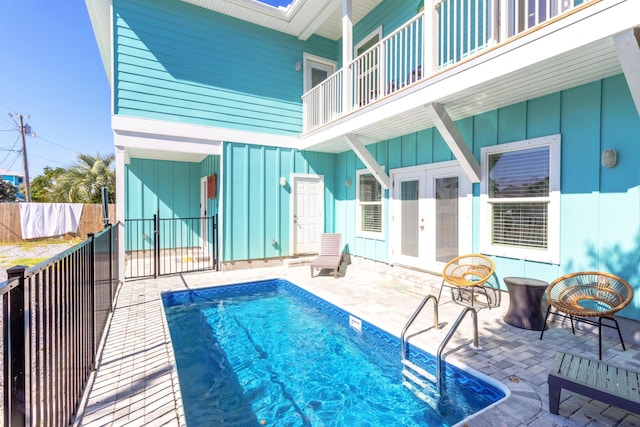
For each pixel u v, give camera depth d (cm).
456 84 404
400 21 696
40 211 1227
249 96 770
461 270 520
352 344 410
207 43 721
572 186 393
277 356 377
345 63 635
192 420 263
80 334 257
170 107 680
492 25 423
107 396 250
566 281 388
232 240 738
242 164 754
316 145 764
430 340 349
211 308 547
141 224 923
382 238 711
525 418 219
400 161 659
